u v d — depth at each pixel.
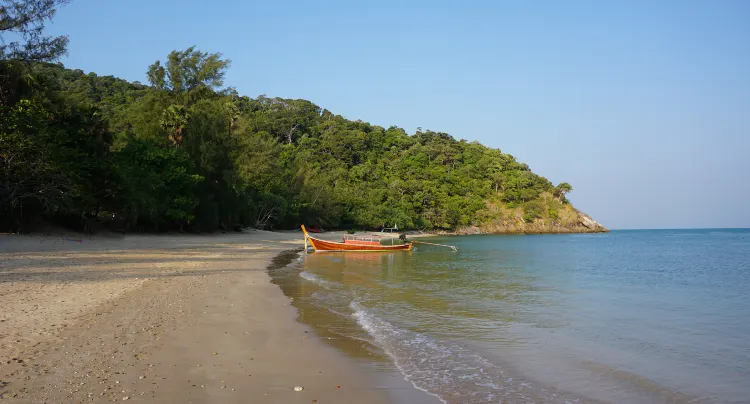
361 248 42.62
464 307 14.02
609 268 28.92
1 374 6.21
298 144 129.50
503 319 12.29
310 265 27.45
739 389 7.30
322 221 80.75
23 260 19.12
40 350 7.33
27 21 25.97
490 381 7.35
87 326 8.97
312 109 161.88
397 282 20.02
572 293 17.39
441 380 7.29
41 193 28.47
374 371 7.57
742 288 19.38
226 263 24.41
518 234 121.38
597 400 6.72
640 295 17.22
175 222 45.75
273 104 148.50
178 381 6.43
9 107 27.25
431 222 109.06
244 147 63.12
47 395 5.62
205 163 49.62
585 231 137.75
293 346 8.76
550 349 9.38
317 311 12.55
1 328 8.43
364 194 101.00
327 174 101.62
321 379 7.02
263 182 67.50
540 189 138.00
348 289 17.38
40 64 30.31
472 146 153.25
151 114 51.34
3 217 28.70
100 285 14.10
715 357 9.05
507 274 24.23
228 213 52.72
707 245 67.19
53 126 31.55
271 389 6.42
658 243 74.38
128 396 5.75
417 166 125.44
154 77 53.00
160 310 10.94
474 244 66.75
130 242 33.56
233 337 8.99
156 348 7.87
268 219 68.50
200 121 50.72
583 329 11.30
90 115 36.44
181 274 18.20
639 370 8.17
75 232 33.62
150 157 40.81
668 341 10.27
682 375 7.94
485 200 129.38
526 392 6.93
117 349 7.65
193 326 9.62
